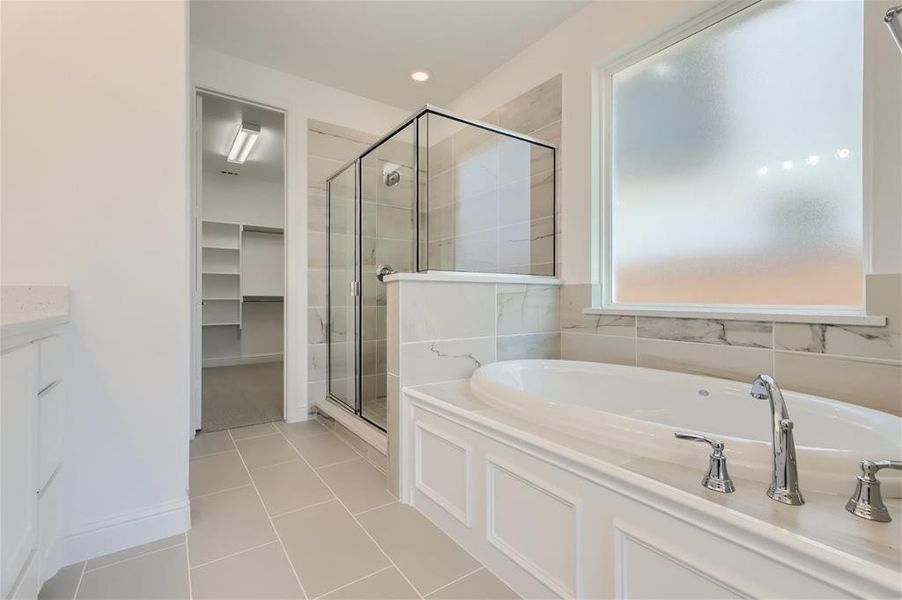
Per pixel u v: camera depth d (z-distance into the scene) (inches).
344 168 116.2
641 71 83.4
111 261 54.4
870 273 53.3
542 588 44.5
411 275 71.8
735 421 60.1
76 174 52.5
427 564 52.5
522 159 99.5
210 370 195.8
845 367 55.0
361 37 98.2
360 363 108.6
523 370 78.5
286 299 114.4
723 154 71.1
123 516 54.9
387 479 74.1
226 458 87.1
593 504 39.7
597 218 89.0
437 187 96.4
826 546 26.0
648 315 78.2
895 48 51.3
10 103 49.4
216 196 207.8
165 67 58.6
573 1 87.1
